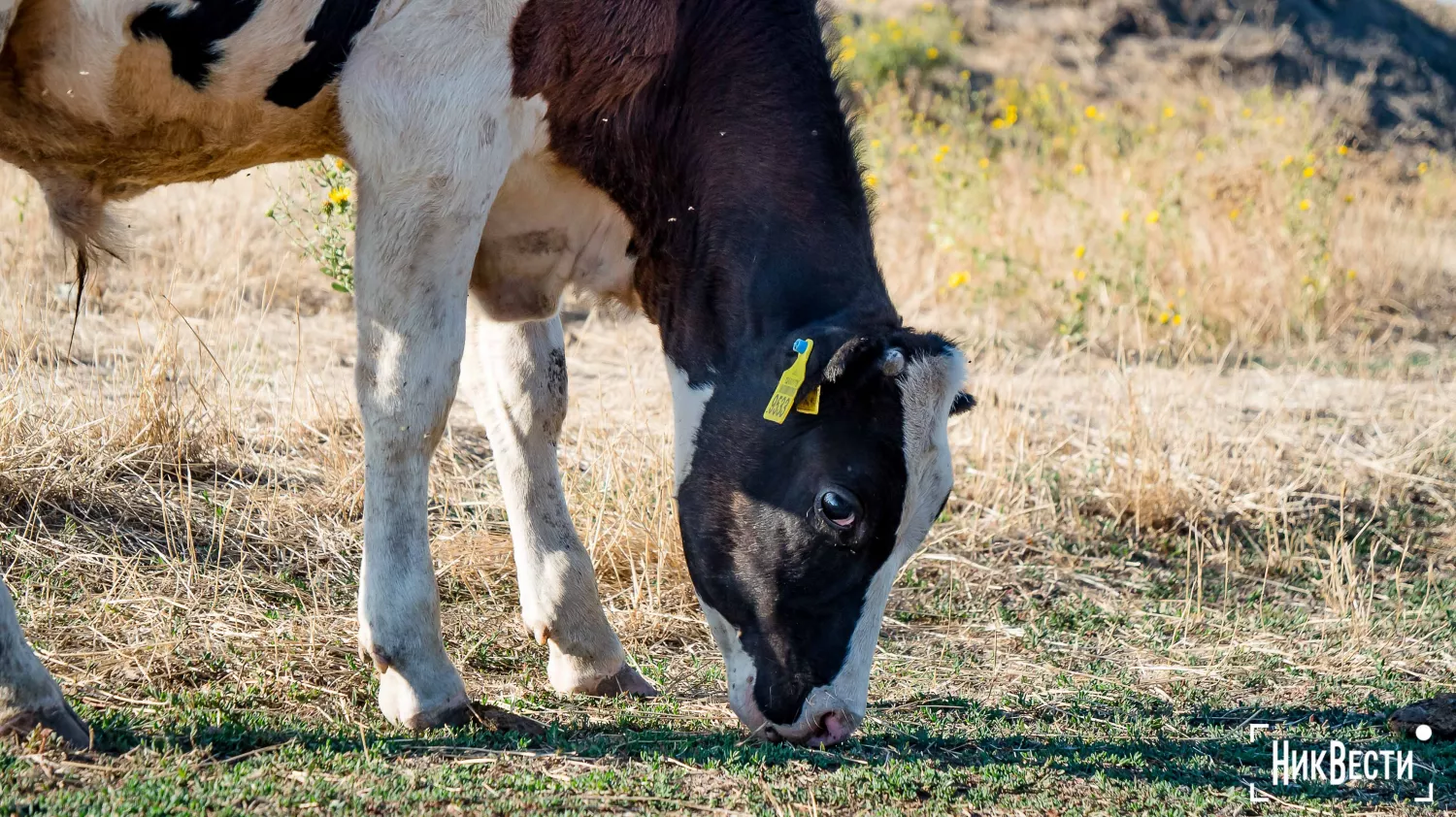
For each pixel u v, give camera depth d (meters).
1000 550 10.34
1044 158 23.48
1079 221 18.58
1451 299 19.97
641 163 6.48
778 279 6.25
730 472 6.15
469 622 7.94
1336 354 16.95
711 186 6.40
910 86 28.22
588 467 9.84
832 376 5.66
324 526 8.88
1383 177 28.56
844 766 6.16
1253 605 9.75
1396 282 20.06
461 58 6.04
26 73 5.90
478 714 6.30
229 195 15.05
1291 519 11.34
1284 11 40.12
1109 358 15.63
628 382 12.72
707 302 6.39
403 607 6.19
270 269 13.92
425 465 6.28
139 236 13.90
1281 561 10.59
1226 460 12.04
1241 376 15.23
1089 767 6.48
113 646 6.89
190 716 6.05
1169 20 38.62
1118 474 11.30
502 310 6.89
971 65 33.41
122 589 7.47
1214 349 15.83
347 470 9.45
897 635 8.70
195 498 8.87
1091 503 11.27
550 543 7.14
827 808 5.70
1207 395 13.92
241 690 6.57
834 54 6.69
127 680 6.51
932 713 7.23
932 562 9.95
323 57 6.01
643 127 6.42
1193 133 25.41
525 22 6.11
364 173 6.16
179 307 12.48
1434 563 10.84
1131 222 18.19
